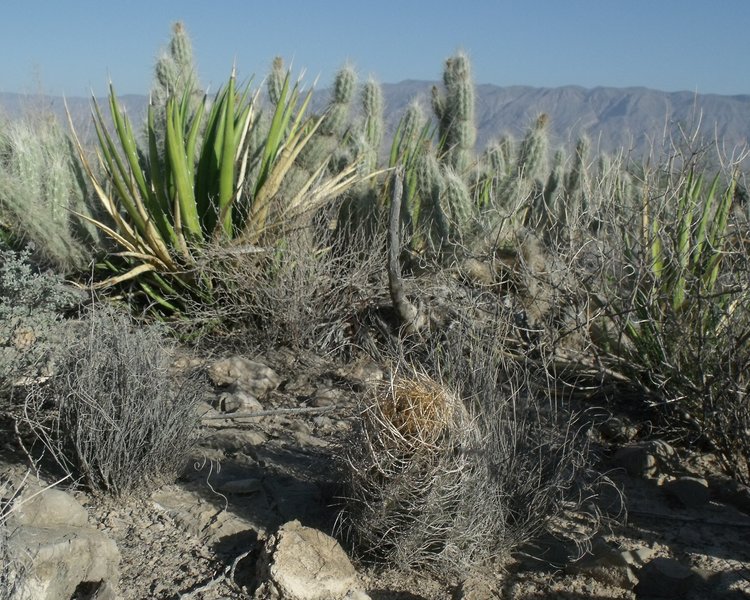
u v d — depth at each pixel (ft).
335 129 24.89
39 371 13.51
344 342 18.48
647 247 14.96
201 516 11.53
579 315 15.38
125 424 11.76
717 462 14.42
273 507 11.91
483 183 23.41
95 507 11.64
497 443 11.02
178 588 10.02
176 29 26.68
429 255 19.88
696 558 11.46
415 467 10.04
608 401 15.34
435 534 10.32
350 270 19.51
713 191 15.92
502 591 10.46
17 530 9.27
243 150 21.81
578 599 10.39
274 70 28.32
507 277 17.21
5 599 8.48
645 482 13.70
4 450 12.67
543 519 11.35
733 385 13.33
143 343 12.53
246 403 15.51
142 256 18.94
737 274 14.32
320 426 15.10
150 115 20.39
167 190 19.94
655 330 14.62
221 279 18.67
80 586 9.59
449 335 13.70
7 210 19.69
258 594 9.87
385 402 10.35
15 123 20.74
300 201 19.97
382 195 22.50
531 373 14.70
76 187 20.57
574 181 21.79
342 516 11.21
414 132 26.84
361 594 9.86
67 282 19.53
